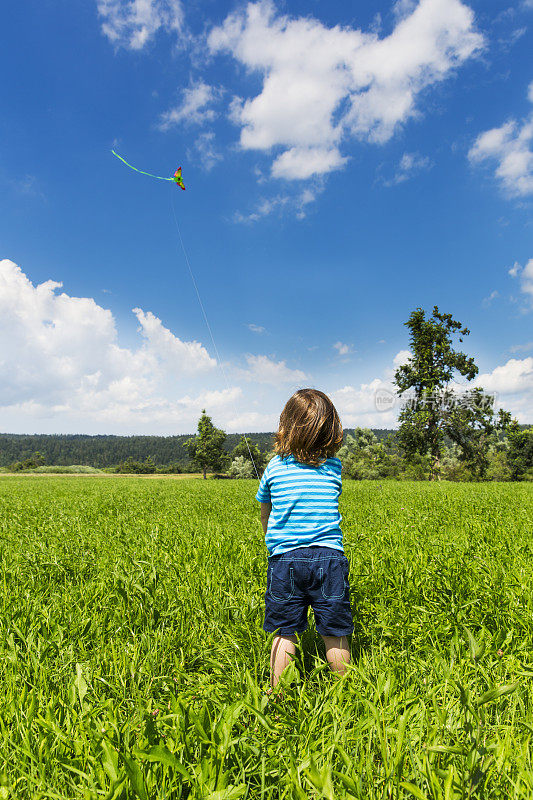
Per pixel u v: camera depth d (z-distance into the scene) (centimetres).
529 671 208
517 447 5653
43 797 144
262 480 268
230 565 410
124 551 476
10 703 194
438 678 212
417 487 1875
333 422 261
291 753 156
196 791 138
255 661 237
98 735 160
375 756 167
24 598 336
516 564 403
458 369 4572
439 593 320
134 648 245
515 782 145
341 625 223
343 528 613
